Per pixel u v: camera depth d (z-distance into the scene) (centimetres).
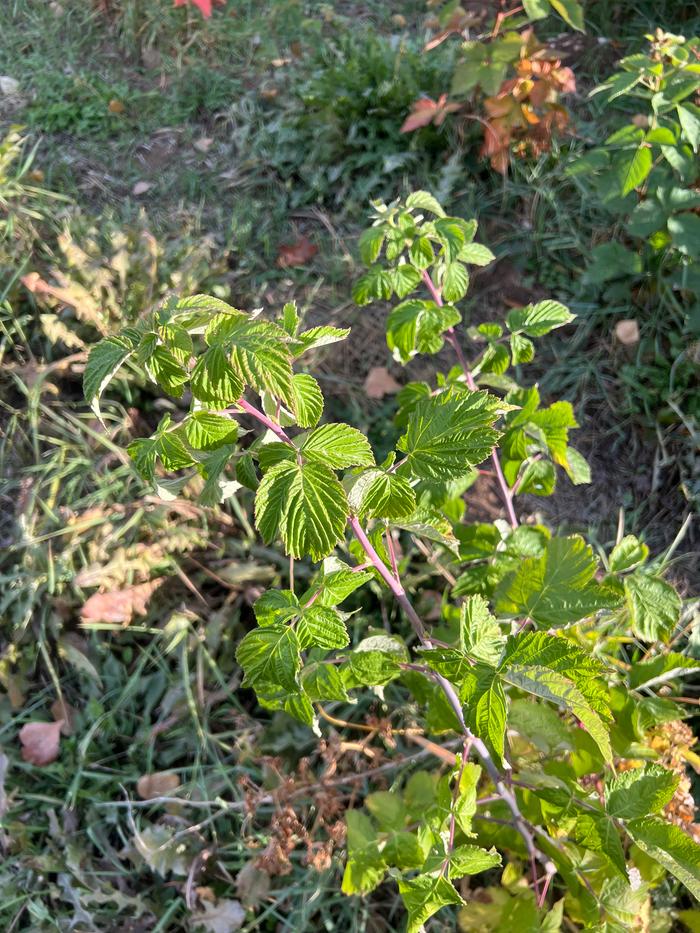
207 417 121
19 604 218
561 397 280
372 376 272
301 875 195
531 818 163
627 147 253
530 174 320
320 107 340
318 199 326
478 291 301
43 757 208
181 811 200
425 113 309
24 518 226
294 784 183
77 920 189
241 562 233
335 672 133
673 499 260
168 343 109
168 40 394
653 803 138
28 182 318
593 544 249
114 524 229
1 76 380
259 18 408
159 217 317
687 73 239
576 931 174
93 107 359
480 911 169
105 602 216
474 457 125
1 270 262
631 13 383
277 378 105
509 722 161
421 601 230
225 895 192
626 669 196
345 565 136
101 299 256
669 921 173
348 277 296
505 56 292
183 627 220
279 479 113
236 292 291
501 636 129
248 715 214
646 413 273
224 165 342
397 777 201
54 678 212
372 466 126
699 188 271
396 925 191
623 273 289
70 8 416
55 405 252
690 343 275
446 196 314
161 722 213
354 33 385
